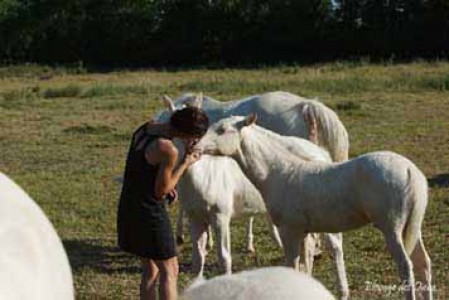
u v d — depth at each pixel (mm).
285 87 26812
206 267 8211
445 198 10680
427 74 29328
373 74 31219
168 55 49250
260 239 9258
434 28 44875
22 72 42562
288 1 47938
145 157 5328
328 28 47469
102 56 49562
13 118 21188
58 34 49469
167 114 9062
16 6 49656
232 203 7414
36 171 13898
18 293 1250
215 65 45250
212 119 9602
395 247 6273
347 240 8883
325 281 7477
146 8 49312
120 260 8500
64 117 21266
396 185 6215
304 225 6750
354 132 17266
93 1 49281
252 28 48375
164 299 5406
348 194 6488
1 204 1392
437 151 14773
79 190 12102
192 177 7168
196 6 48750
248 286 1749
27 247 1332
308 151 7059
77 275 7887
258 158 6797
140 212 5336
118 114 21625
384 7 46062
